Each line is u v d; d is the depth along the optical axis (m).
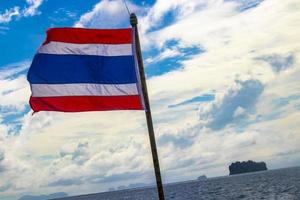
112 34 13.30
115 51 13.32
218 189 137.00
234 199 84.88
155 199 145.62
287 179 145.62
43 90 12.89
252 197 84.12
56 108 12.87
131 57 13.33
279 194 83.19
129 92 13.19
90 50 13.25
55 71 12.98
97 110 13.05
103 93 13.05
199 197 105.44
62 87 12.95
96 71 13.15
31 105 12.90
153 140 12.10
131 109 13.11
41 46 13.03
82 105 13.05
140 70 12.57
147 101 12.39
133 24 12.71
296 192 83.25
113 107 13.03
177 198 113.31
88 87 13.10
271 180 154.25
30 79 12.86
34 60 12.97
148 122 12.28
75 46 13.18
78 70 13.12
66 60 13.07
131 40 13.39
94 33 13.26
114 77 13.18
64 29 13.10
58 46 13.07
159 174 11.79
